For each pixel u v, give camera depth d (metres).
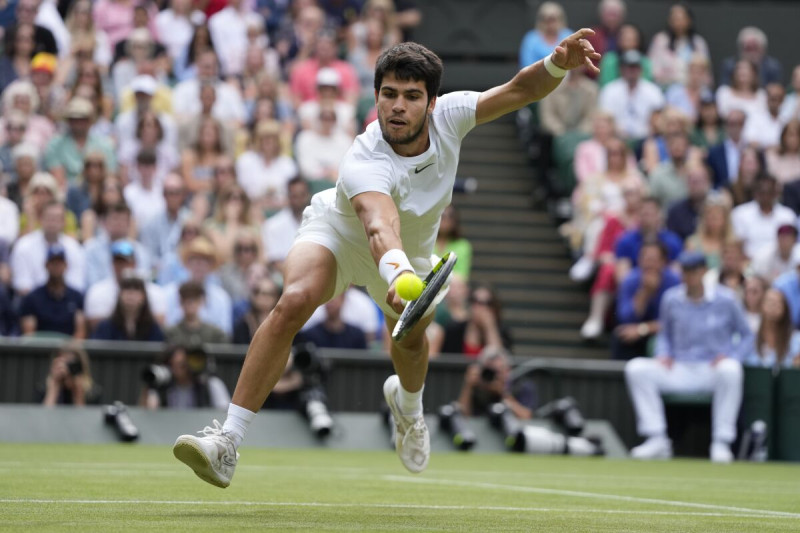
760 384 19.09
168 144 22.88
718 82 31.23
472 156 28.48
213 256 19.80
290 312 7.46
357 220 7.70
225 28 26.09
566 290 25.25
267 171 23.06
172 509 7.55
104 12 25.86
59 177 21.72
